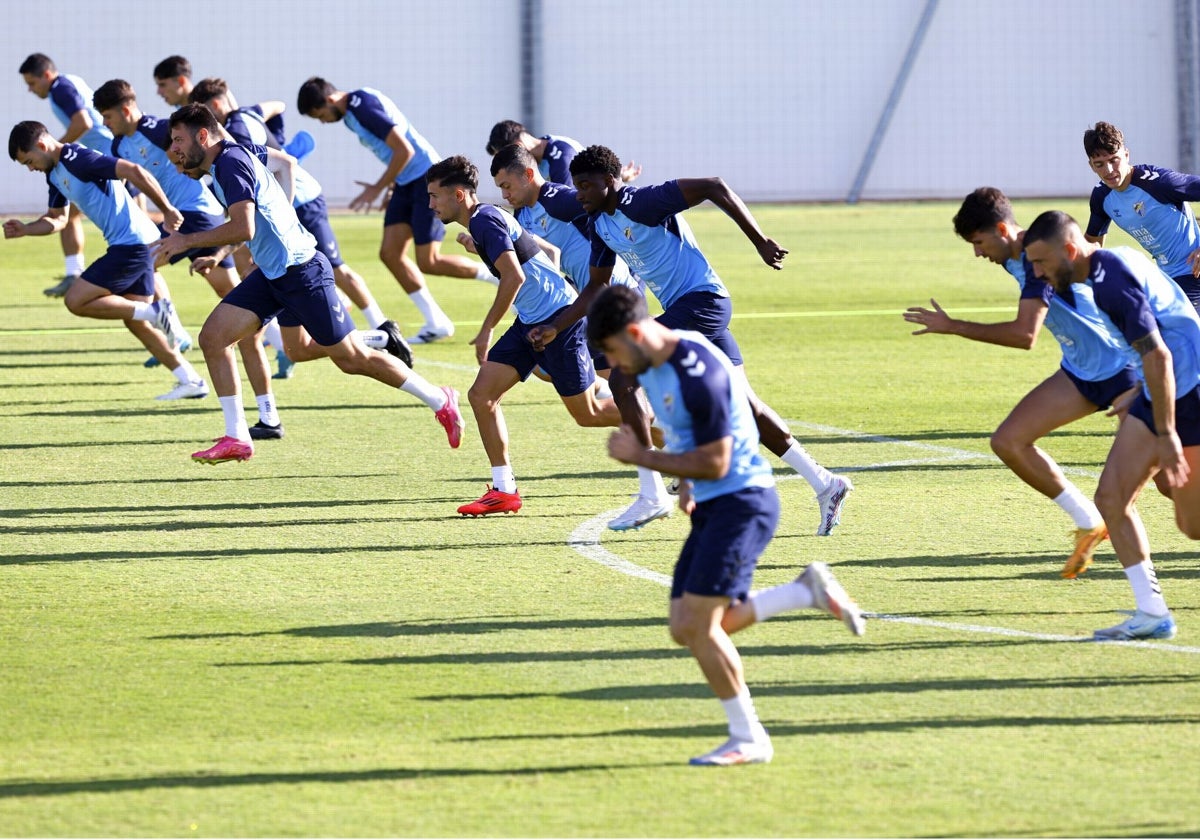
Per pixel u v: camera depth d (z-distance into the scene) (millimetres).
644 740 18594
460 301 66625
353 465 35500
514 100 115062
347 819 16281
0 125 107188
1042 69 119250
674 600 17812
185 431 39688
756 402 27609
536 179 31672
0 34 106938
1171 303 21953
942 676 20844
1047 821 16031
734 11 116375
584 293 29781
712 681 17672
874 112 118625
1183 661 21375
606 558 27328
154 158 46375
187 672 21219
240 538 28938
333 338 33750
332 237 49344
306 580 26000
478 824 16141
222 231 32031
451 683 20734
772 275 73812
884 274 73438
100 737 18766
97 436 39094
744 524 17469
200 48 110250
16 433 39469
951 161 119812
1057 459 35062
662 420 17734
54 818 16359
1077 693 20078
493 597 24891
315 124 112000
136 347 54125
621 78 116000
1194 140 119125
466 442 38281
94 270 42031
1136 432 22203
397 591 25281
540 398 44562
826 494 27922
